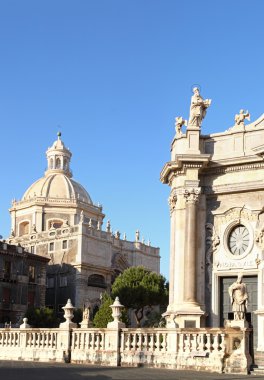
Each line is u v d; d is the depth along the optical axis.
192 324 30.33
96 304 83.00
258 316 29.92
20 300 74.69
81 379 17.70
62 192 95.62
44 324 70.38
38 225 91.38
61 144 103.06
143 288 71.00
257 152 30.94
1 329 29.09
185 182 32.25
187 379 18.75
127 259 94.19
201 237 32.28
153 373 20.94
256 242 31.12
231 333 22.98
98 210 98.38
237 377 20.23
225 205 32.44
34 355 27.47
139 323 73.00
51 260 84.75
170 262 33.75
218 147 33.03
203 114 33.59
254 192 31.83
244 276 31.41
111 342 25.34
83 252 82.12
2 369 21.27
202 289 31.81
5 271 73.50
